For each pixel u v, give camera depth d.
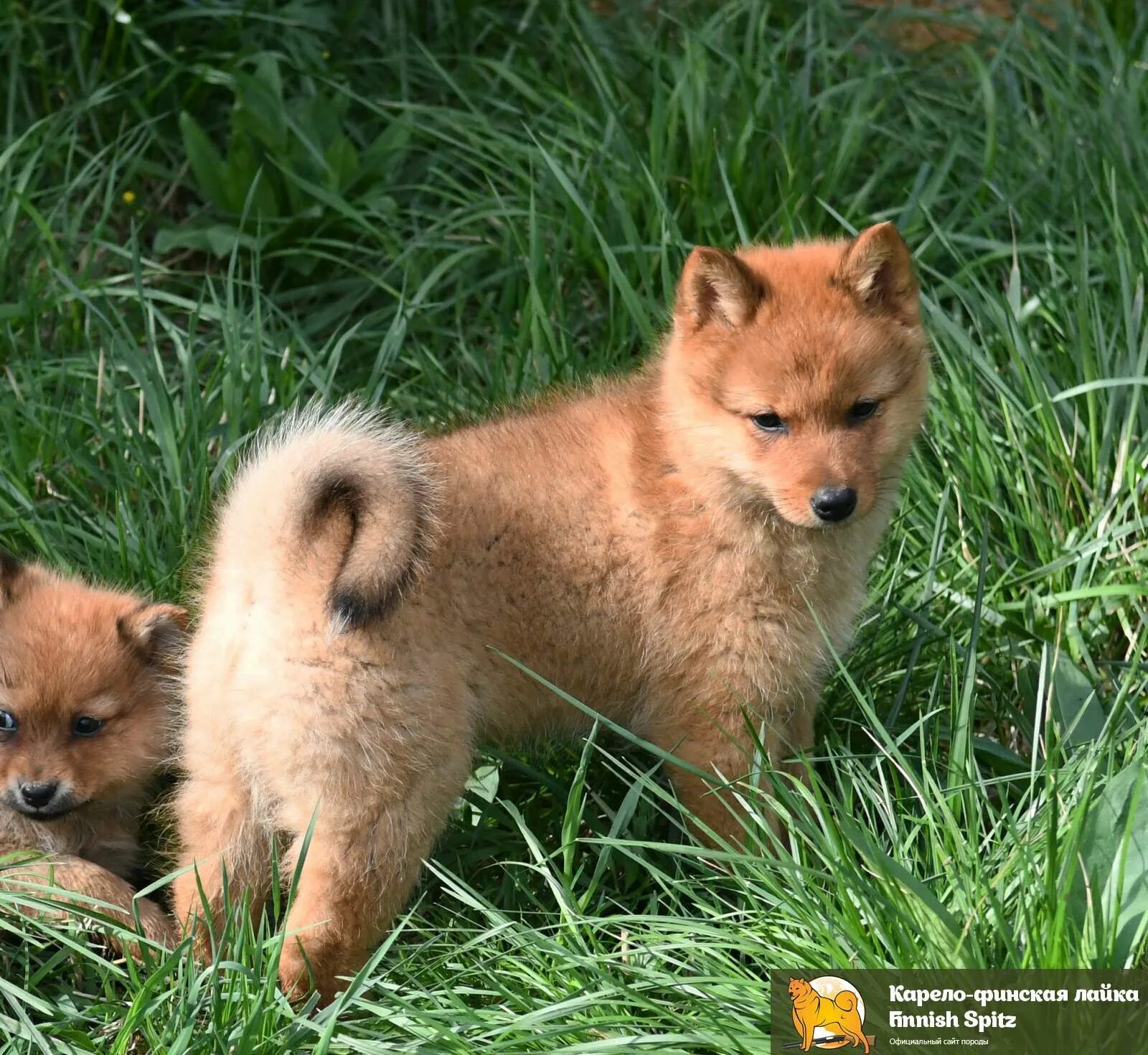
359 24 14.29
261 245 12.43
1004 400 10.27
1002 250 11.58
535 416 8.65
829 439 7.86
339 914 7.31
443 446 8.40
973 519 9.91
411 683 7.34
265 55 12.93
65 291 11.88
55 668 8.64
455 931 7.68
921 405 8.35
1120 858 6.55
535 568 7.94
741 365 7.91
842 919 6.77
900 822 7.66
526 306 11.65
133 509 10.41
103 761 8.75
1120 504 10.04
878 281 8.20
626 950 7.16
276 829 7.64
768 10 13.80
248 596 7.33
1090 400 10.22
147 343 12.17
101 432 10.52
